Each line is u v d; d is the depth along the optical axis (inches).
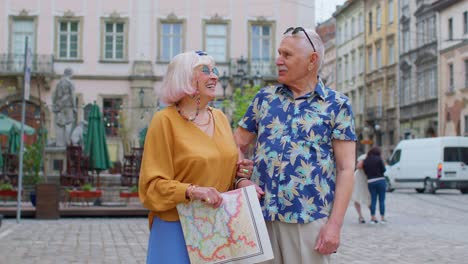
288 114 144.3
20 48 1473.9
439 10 1886.1
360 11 2474.2
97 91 1467.8
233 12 1494.8
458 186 1210.6
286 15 1502.2
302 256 139.2
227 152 143.3
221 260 134.4
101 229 530.3
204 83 142.7
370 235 507.5
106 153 830.5
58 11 1473.9
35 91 1455.5
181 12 1489.9
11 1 1465.3
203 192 133.8
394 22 2174.0
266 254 133.5
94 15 1477.6
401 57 2123.5
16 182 795.4
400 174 1304.1
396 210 804.0
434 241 466.0
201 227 135.6
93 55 1472.7
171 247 138.8
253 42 1502.2
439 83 1883.6
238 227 134.3
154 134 141.6
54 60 1464.1
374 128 2305.6
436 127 1909.4
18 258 352.8
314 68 145.1
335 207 139.5
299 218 138.9
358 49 2502.5
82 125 1115.3
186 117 142.6
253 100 152.1
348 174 141.3
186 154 139.6
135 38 1478.8
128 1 1482.5
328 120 142.9
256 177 145.4
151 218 144.6
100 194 721.0
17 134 954.1
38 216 627.2
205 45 1494.8
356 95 2536.9
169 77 143.7
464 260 368.5
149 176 139.1
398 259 370.6
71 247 404.8
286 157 141.4
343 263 354.0
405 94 2112.5
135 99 1464.1
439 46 1886.1
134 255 368.8
